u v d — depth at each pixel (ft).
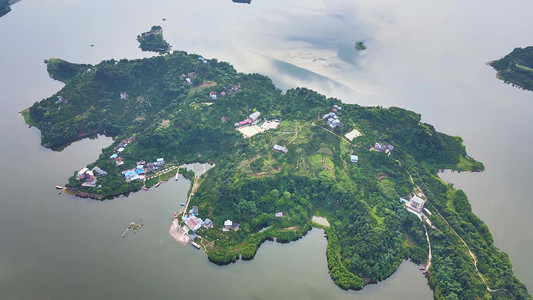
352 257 556.10
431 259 570.46
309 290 531.09
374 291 533.14
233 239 593.01
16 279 537.65
